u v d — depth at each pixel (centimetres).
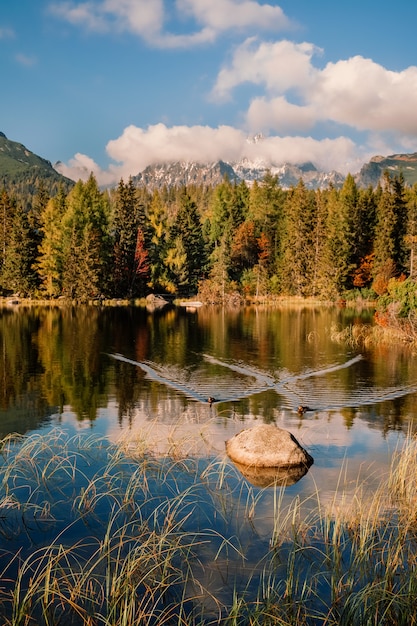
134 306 6281
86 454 1093
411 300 3288
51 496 882
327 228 7581
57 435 1238
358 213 7475
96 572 668
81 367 2197
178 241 7662
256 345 2925
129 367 2209
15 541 740
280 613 592
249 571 673
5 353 2544
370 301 6869
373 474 991
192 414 1457
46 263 6575
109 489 905
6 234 7238
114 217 7575
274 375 2061
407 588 629
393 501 862
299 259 7438
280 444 1048
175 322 4250
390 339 3138
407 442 1200
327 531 743
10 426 1323
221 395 1708
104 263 6788
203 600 617
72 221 6719
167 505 851
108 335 3316
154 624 572
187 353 2611
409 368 2238
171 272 7600
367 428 1328
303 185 7788
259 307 6300
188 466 1020
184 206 8288
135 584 637
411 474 923
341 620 582
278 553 712
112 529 773
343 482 950
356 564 686
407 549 718
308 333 3512
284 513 823
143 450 1101
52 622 575
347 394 1731
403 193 7462
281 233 8375
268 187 9312
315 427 1334
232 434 1258
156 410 1502
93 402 1591
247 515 817
